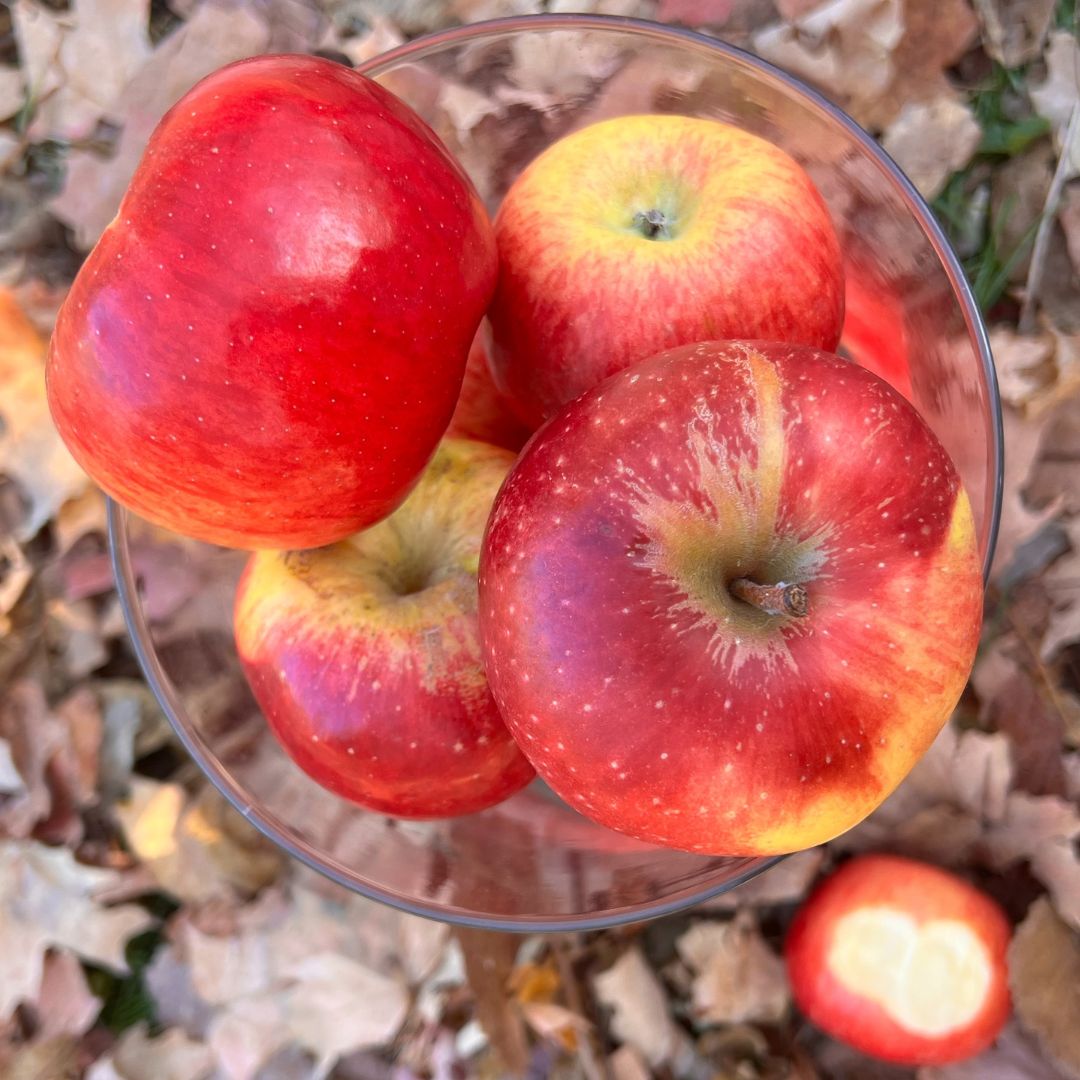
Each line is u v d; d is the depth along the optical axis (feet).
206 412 0.62
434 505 0.82
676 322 0.72
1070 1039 1.01
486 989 1.10
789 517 0.58
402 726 0.76
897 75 1.13
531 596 0.58
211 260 0.60
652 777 0.58
